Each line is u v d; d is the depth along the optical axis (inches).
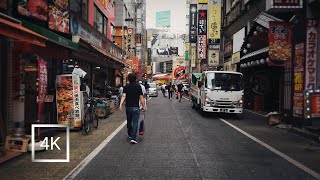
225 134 510.9
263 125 629.0
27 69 431.8
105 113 716.7
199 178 269.1
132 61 1915.6
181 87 1397.6
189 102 1375.5
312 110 478.0
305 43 530.6
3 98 375.6
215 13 1425.9
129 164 313.9
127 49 1852.9
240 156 355.6
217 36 1428.4
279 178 275.0
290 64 595.8
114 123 632.4
